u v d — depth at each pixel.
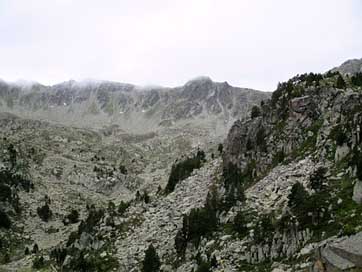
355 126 84.69
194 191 113.81
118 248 100.50
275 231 73.25
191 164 130.75
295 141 99.75
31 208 167.50
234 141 114.81
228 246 77.94
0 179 173.50
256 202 87.19
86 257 100.19
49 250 123.94
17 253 134.38
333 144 89.81
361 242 56.56
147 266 85.81
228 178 101.56
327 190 76.06
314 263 58.53
